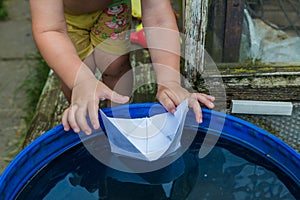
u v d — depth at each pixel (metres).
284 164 1.11
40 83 2.00
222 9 1.35
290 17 1.43
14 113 1.87
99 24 1.44
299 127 1.38
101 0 1.35
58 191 1.08
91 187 1.09
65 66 1.12
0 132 1.78
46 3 1.13
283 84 1.41
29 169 1.10
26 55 2.20
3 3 2.59
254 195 1.05
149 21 1.26
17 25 2.42
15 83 2.03
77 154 1.18
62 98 1.54
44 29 1.14
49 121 1.46
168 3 1.27
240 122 1.17
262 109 1.41
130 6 1.48
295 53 1.44
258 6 1.41
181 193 1.07
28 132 1.45
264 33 1.44
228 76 1.41
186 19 1.33
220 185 1.08
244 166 1.13
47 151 1.14
